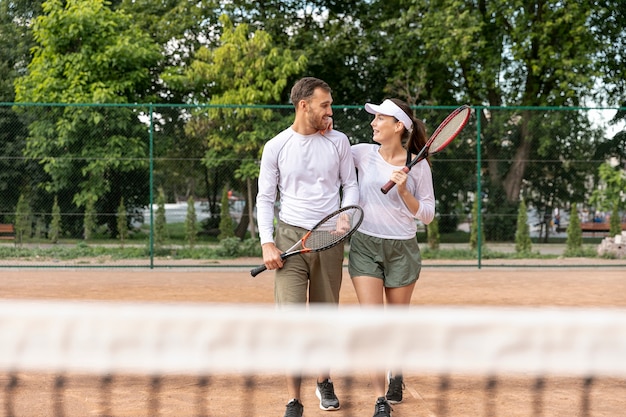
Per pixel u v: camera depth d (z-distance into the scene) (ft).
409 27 62.03
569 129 44.04
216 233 43.86
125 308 8.96
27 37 72.84
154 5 66.13
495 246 44.80
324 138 13.29
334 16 66.74
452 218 44.70
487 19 60.59
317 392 14.16
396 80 62.03
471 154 44.14
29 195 42.22
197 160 43.32
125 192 42.86
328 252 13.16
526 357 8.47
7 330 8.75
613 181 43.96
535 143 44.09
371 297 13.58
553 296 31.01
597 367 8.47
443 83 65.36
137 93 57.67
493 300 29.73
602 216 44.75
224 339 8.66
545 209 44.60
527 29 58.70
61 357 8.54
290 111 43.88
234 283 35.06
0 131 41.91
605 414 13.71
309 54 61.57
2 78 71.82
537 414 13.66
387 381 14.73
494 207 44.57
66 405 13.97
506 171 44.37
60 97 52.75
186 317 8.72
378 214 13.69
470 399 14.74
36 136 42.04
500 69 61.26
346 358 8.66
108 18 55.42
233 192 43.86
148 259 43.11
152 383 15.64
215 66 54.08
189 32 65.62
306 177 13.19
